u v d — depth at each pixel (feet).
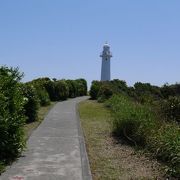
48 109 92.94
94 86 145.28
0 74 38.55
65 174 32.42
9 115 35.73
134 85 136.26
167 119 51.93
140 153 40.91
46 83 128.88
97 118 75.10
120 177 32.07
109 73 242.17
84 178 31.37
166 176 32.17
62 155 39.75
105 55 240.32
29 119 66.39
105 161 37.88
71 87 153.89
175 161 32.81
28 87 66.85
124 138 49.98
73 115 80.43
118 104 77.71
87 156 39.83
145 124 45.91
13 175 31.63
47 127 60.59
